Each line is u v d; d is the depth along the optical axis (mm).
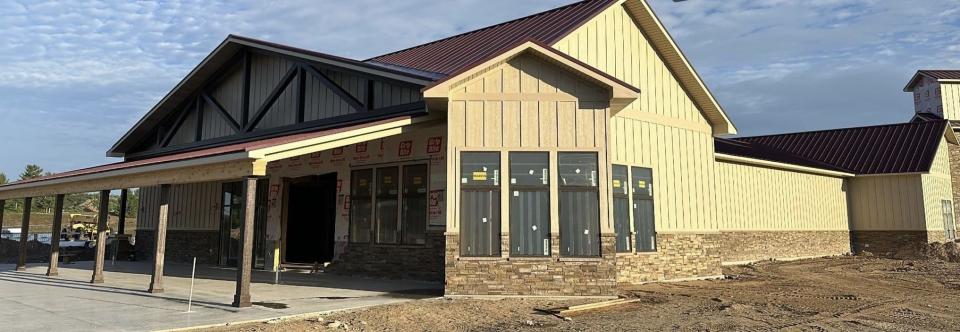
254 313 9039
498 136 11438
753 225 21375
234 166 10117
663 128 15227
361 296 11141
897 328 9133
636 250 14086
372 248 14883
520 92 11570
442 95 11195
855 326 9219
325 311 9227
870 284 15055
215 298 10734
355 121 14992
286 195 17500
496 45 15391
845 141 28641
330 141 10703
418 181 14148
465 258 11062
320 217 19266
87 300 10492
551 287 11055
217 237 19969
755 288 13758
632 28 15195
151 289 11625
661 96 15375
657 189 14805
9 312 9125
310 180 17625
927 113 34656
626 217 13953
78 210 67688
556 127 11492
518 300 10781
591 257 11172
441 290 12055
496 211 11258
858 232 26359
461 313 9492
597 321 9164
